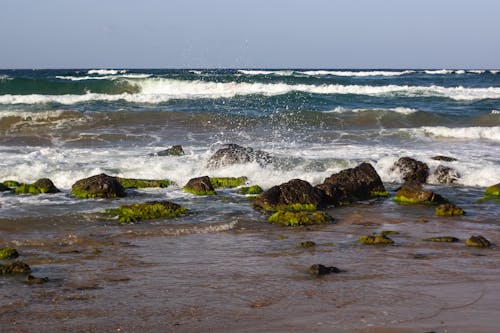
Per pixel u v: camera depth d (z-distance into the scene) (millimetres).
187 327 6363
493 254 9641
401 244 10289
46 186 14461
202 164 17281
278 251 9750
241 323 6461
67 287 7773
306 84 44469
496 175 16906
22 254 9453
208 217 12430
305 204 13297
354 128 26422
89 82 38844
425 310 6809
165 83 39406
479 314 6668
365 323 6395
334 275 8328
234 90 39281
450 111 31688
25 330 6328
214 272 8484
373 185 14930
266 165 17250
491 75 71062
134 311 6871
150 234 10914
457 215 12891
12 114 25500
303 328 6273
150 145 21297
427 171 17109
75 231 11078
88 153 19172
